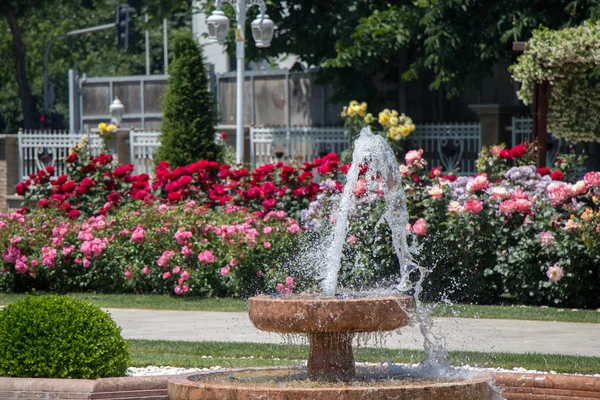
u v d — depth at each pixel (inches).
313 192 627.2
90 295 617.3
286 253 588.1
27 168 1060.5
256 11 1064.2
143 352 402.0
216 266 594.2
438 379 275.4
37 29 2287.2
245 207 637.3
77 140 1046.4
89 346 299.6
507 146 911.7
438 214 560.1
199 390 253.4
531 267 538.9
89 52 2415.1
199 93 978.7
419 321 304.0
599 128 713.6
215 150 984.9
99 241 622.5
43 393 284.8
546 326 463.2
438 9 919.7
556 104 720.3
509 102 1073.5
